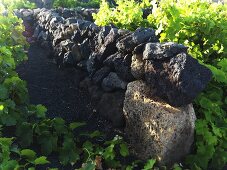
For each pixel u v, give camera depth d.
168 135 0.91
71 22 1.48
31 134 1.01
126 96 1.03
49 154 1.00
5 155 0.88
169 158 0.94
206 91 1.07
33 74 1.47
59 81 1.40
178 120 0.91
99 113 1.17
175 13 1.13
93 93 1.22
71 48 1.41
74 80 1.37
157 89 0.96
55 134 1.03
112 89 1.13
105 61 1.17
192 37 1.17
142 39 1.03
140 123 0.98
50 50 1.69
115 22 1.31
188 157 0.96
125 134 1.04
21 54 1.43
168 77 0.93
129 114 1.01
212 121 1.00
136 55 1.04
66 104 1.25
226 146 0.99
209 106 1.00
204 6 1.27
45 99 1.28
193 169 0.94
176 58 0.92
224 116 1.05
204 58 1.16
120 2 1.45
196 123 0.96
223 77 1.04
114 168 0.95
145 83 1.01
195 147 0.98
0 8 1.72
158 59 0.95
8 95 1.04
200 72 0.92
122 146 0.99
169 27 1.13
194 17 1.12
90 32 1.30
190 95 0.90
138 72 1.02
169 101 0.94
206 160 0.94
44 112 1.13
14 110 1.06
